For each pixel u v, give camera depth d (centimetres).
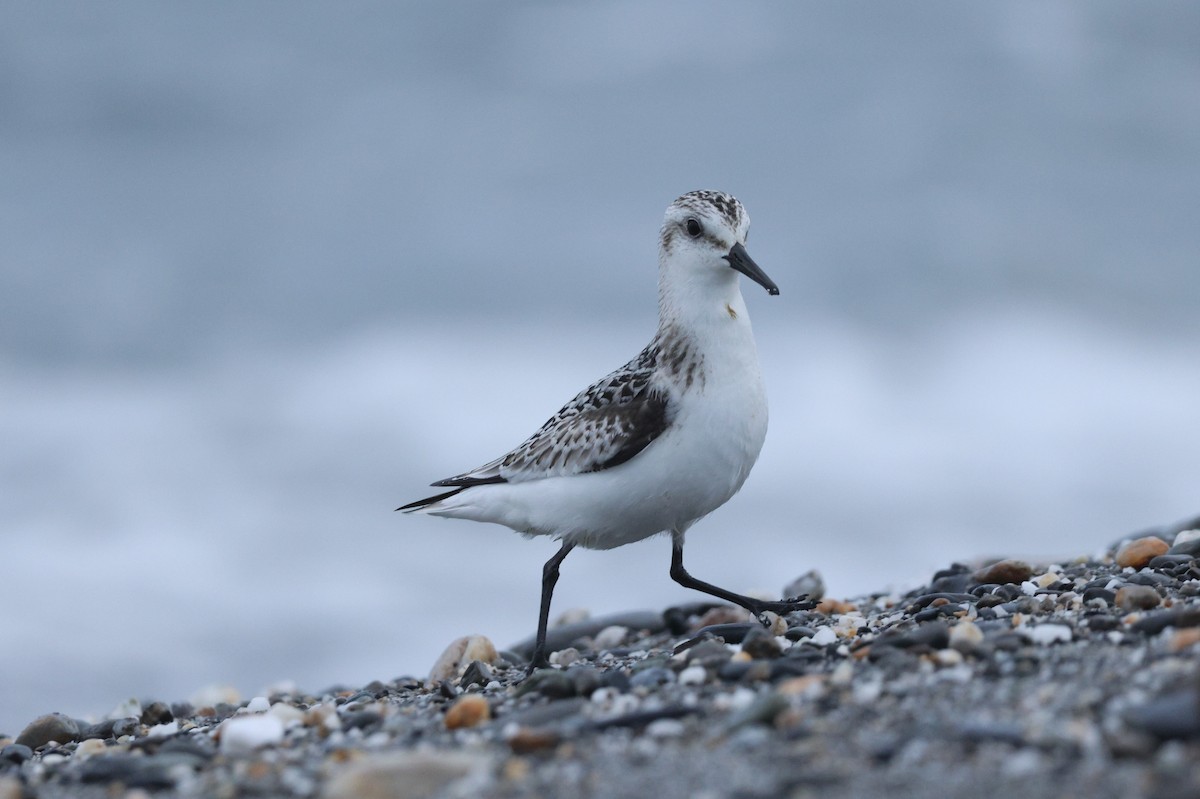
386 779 547
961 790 476
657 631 1095
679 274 855
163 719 888
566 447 866
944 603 861
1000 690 586
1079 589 846
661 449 840
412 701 806
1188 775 455
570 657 987
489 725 668
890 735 542
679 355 848
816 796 486
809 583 1120
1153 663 596
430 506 927
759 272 833
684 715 612
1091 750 494
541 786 534
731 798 494
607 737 594
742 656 730
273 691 1048
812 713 584
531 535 913
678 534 898
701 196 857
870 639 743
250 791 583
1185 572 849
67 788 634
